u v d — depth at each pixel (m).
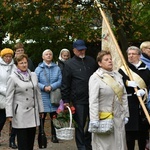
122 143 6.71
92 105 6.60
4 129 12.71
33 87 7.58
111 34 7.61
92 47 16.86
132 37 14.49
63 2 12.41
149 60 7.96
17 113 7.47
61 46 15.89
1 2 14.63
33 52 16.20
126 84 7.28
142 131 7.57
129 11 12.97
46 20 14.96
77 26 14.20
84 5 12.72
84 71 8.34
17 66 7.62
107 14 12.57
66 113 8.18
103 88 6.66
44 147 8.77
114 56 8.04
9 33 15.97
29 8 13.34
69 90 8.38
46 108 9.88
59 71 10.10
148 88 7.48
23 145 7.52
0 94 9.68
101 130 6.57
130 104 7.36
